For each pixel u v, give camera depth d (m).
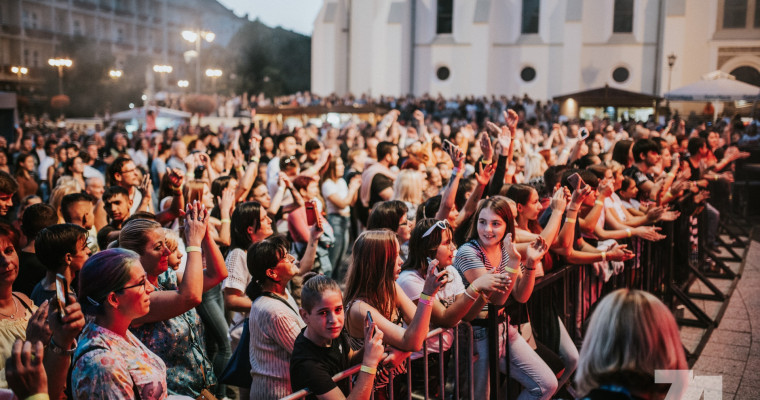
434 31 39.06
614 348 2.10
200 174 6.53
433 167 8.23
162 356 3.45
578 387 2.22
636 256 6.32
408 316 3.48
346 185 8.56
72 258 3.60
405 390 3.79
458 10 38.50
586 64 37.00
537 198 4.92
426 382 3.61
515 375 4.19
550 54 37.41
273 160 7.98
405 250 4.78
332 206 8.16
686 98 21.48
